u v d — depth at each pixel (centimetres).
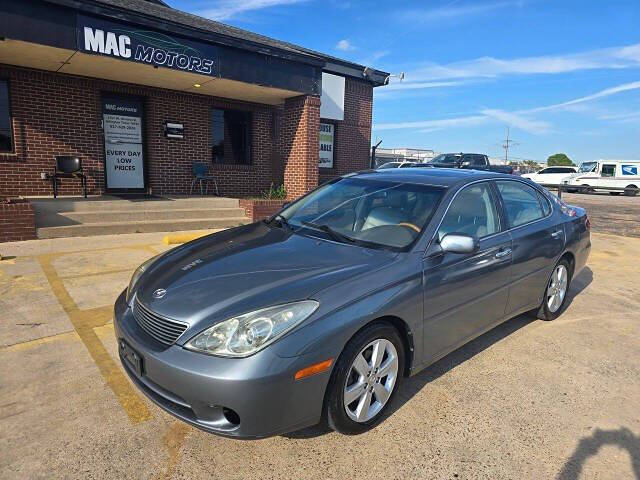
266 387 223
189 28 844
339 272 273
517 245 387
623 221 1327
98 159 991
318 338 236
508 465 250
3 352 359
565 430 283
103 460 244
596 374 357
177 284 276
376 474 240
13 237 735
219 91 1071
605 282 632
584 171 2945
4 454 245
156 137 1062
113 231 827
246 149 1241
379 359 273
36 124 906
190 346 236
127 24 781
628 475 246
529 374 353
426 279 297
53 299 478
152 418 282
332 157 1479
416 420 288
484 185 387
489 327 373
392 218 339
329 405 250
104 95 995
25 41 696
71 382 318
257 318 235
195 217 953
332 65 1381
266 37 1400
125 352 273
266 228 375
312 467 244
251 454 252
